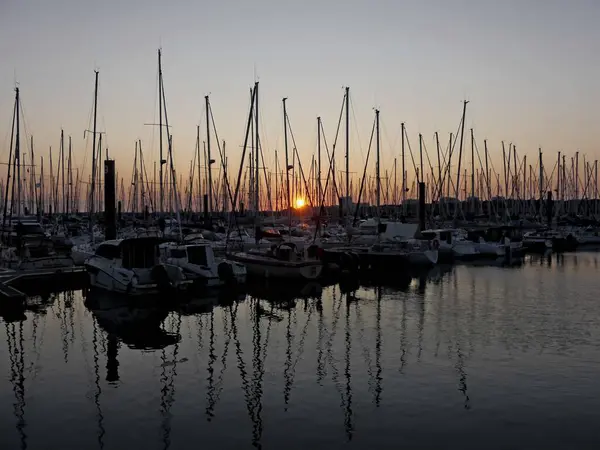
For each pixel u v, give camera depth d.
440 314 22.23
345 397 12.75
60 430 11.04
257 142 38.25
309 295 26.88
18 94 40.00
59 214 66.81
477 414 11.67
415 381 13.82
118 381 13.97
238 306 24.02
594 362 15.36
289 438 10.61
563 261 44.25
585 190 84.44
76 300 25.00
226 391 13.22
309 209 57.25
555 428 10.96
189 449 10.17
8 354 16.42
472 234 51.47
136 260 27.05
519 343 17.50
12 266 29.16
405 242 39.03
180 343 17.69
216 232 46.78
